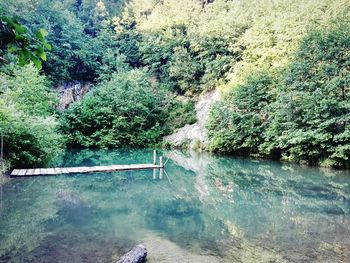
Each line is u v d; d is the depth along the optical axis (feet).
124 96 90.53
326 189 36.73
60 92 97.76
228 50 94.22
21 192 31.86
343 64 53.78
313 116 53.78
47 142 46.06
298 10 81.66
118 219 23.93
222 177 44.78
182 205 28.89
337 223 23.79
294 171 50.39
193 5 119.24
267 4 95.86
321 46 56.08
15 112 41.47
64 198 30.07
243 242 19.52
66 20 109.81
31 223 22.29
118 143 86.74
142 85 97.55
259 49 82.84
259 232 21.52
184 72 99.66
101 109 85.20
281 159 63.87
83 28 118.73
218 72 92.63
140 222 23.36
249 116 66.74
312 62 57.62
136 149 84.69
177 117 93.86
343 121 51.44
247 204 29.60
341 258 17.04
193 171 49.90
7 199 28.96
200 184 39.32
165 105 97.25
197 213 26.25
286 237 20.52
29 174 40.22
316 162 56.75
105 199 30.35
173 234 20.86
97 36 123.03
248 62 84.69
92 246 18.22
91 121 85.87
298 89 57.31
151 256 17.20
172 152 78.28
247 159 65.92
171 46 108.99
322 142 52.80
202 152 78.02
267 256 17.30
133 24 133.69
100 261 16.05
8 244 18.17
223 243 19.35
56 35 103.91
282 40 78.18
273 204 29.60
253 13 97.50
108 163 56.18
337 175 46.47
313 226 23.00
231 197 32.50
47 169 43.88
